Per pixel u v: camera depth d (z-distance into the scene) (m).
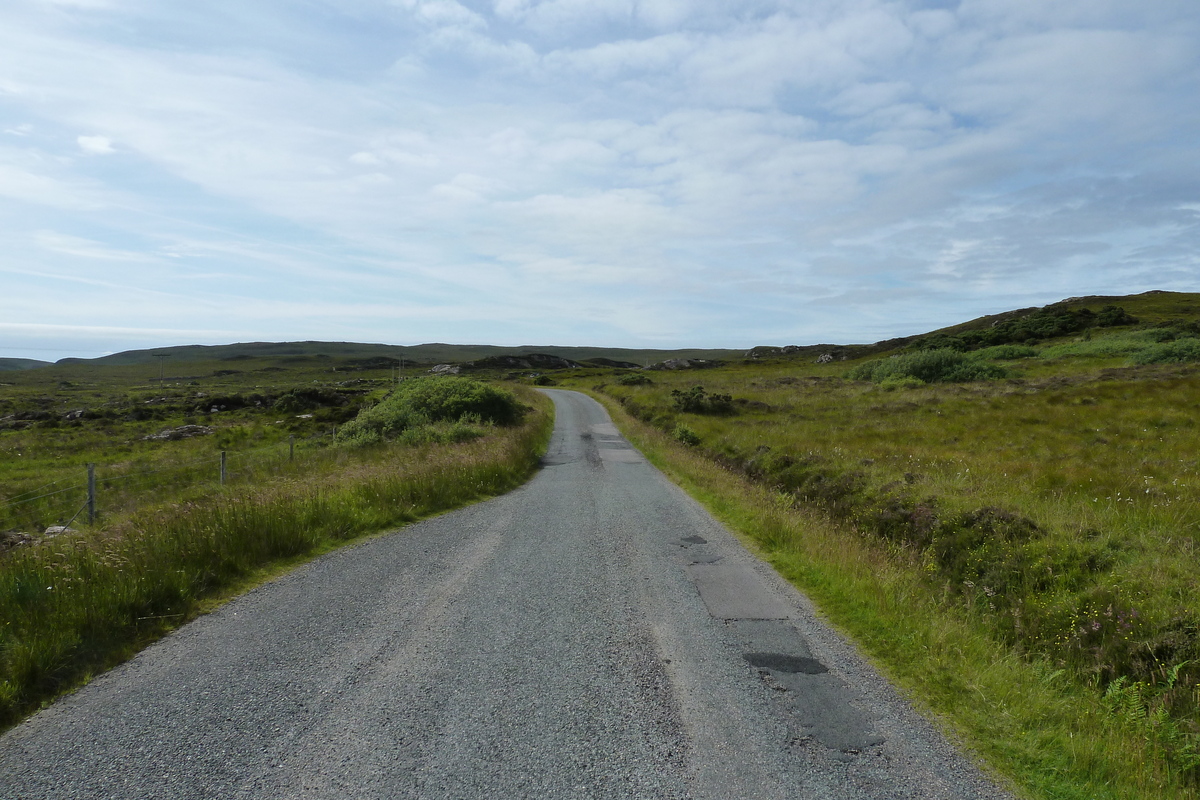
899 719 4.09
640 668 4.78
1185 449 13.45
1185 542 7.11
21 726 3.80
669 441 24.02
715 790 3.27
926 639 5.32
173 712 3.98
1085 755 3.67
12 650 4.45
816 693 4.43
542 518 10.91
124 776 3.30
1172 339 48.25
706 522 10.72
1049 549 7.20
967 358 43.06
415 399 29.61
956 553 8.02
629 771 3.42
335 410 37.16
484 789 3.23
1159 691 4.62
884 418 24.16
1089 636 5.55
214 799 3.11
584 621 5.79
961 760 3.64
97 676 4.50
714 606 6.32
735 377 66.44
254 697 4.19
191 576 6.44
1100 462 12.80
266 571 7.27
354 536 9.18
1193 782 3.60
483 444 17.98
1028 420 19.91
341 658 4.84
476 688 4.37
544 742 3.69
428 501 11.68
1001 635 5.96
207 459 21.09
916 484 11.01
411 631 5.44
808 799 3.21
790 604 6.42
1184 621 5.24
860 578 6.89
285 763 3.43
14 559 6.34
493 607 6.13
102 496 14.82
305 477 13.25
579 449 23.62
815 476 13.58
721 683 4.56
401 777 3.31
